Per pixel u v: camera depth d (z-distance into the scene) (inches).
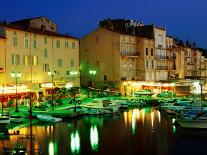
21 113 2564.0
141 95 4033.0
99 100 3009.4
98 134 2102.6
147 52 4675.2
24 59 3161.9
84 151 1717.5
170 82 4101.9
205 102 3235.7
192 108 2765.7
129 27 4881.9
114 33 4244.6
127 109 3267.7
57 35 3604.8
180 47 5807.1
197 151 1737.2
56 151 1711.4
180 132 2144.4
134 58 4552.2
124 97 3878.0
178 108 2842.0
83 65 4409.5
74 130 2210.9
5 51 2962.6
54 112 2657.5
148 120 2596.0
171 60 5354.3
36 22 3764.8
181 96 3944.4
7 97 2839.6
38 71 3314.5
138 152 1716.3
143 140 1953.7
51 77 3447.3
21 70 3122.5
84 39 4404.5
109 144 1860.2
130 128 2283.5
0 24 2997.0
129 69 4434.1
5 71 2957.7
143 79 4574.3
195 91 3988.7
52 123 2447.1
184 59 5935.0
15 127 2268.7
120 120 2605.8
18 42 3097.9
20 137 1878.7
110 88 4239.7
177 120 2277.3
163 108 2994.6
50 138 1977.1
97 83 4328.3
